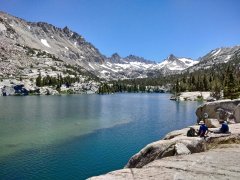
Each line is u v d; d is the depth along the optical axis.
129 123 74.25
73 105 126.56
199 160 20.55
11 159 38.84
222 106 45.25
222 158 21.08
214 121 38.00
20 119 75.81
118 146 47.69
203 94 185.00
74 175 33.56
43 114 88.31
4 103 130.88
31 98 177.88
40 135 54.72
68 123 70.75
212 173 17.59
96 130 62.19
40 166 36.34
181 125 72.25
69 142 49.69
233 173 17.55
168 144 23.77
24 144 47.19
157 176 17.11
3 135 53.81
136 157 24.77
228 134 28.50
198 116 48.88
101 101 162.25
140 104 142.62
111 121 77.06
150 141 51.97
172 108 120.31
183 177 16.86
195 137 25.72
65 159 39.59
